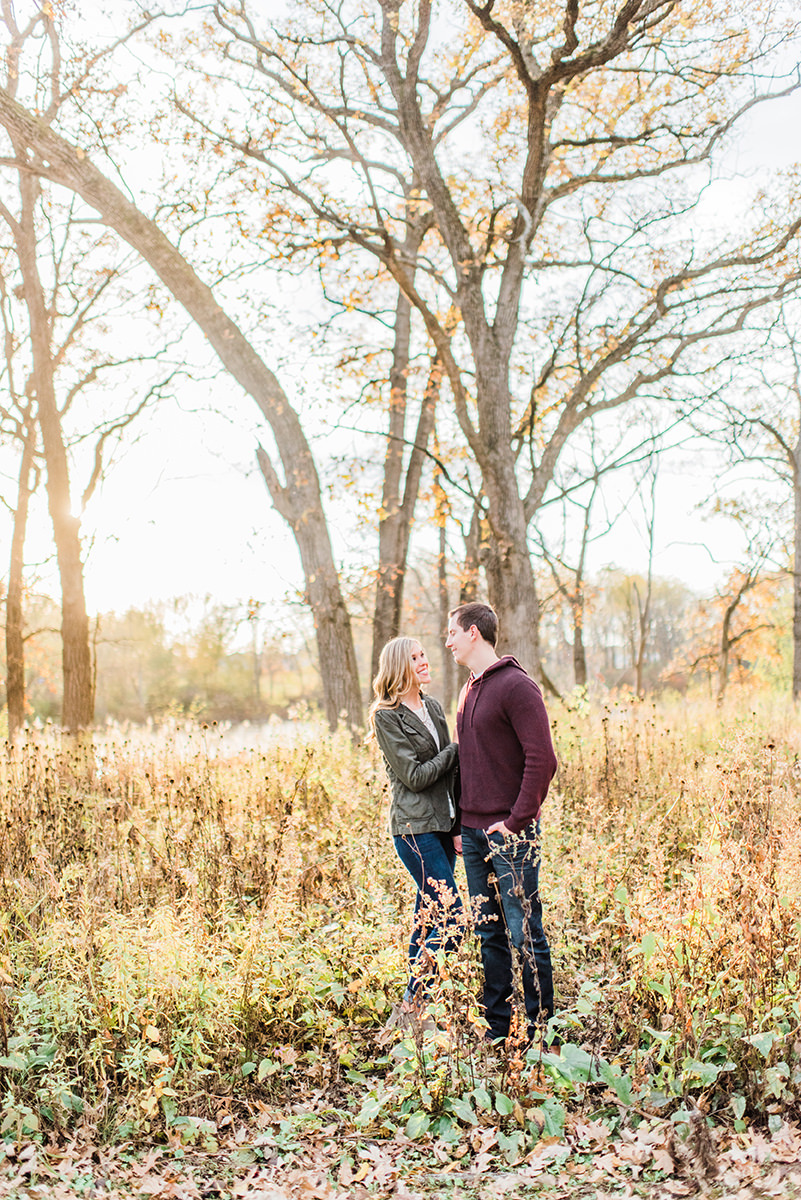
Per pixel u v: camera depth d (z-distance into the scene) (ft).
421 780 14.30
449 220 35.63
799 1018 11.25
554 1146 10.50
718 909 12.29
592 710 35.53
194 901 14.08
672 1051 11.24
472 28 39.99
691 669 78.23
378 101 40.50
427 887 14.48
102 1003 12.17
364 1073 13.01
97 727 40.50
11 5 37.32
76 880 16.88
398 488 46.16
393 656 14.85
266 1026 13.26
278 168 38.11
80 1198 9.60
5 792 22.41
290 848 16.21
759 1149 9.79
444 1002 11.92
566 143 36.94
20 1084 11.56
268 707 147.74
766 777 19.08
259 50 36.94
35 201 42.22
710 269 42.37
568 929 15.69
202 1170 10.63
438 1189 10.03
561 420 42.32
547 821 19.16
